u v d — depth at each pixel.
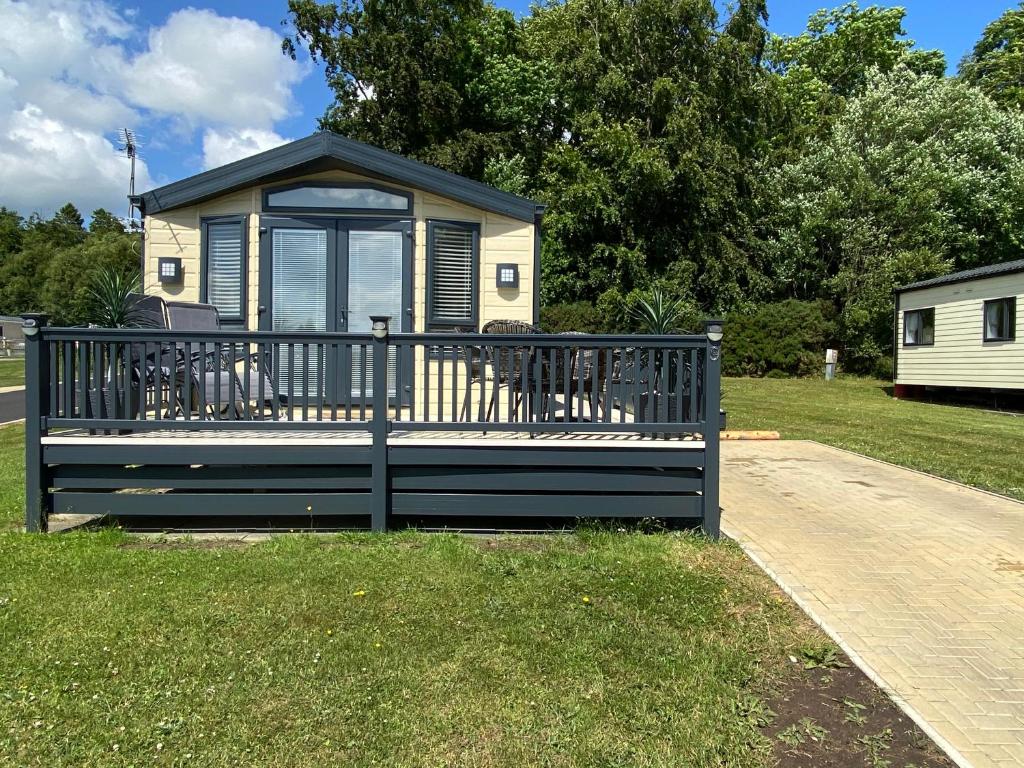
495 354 4.60
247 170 6.29
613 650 2.92
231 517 5.00
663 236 19.97
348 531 4.63
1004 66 25.39
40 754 2.15
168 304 5.45
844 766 2.21
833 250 20.52
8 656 2.75
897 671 2.84
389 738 2.28
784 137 23.14
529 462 4.53
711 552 4.21
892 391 16.42
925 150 19.84
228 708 2.42
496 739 2.29
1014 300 12.37
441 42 21.42
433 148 20.83
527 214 6.62
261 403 4.58
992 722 2.47
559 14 23.08
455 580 3.62
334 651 2.83
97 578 3.57
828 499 5.80
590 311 19.14
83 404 4.50
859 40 27.19
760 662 2.90
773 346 19.53
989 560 4.20
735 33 20.44
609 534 4.50
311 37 21.92
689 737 2.33
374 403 4.50
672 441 4.57
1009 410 12.84
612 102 20.50
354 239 6.46
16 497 5.50
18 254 65.00
